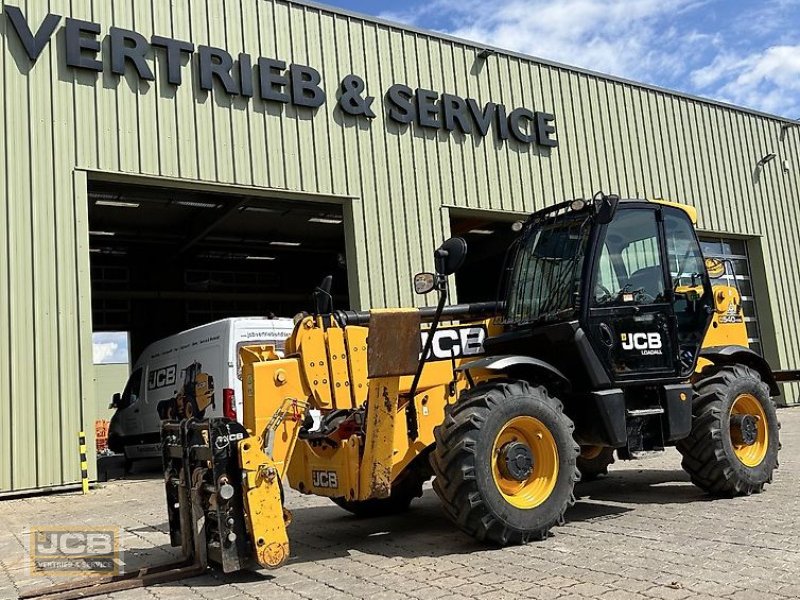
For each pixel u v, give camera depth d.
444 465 4.98
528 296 6.36
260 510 4.54
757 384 6.81
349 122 13.47
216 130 12.07
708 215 19.00
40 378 10.22
